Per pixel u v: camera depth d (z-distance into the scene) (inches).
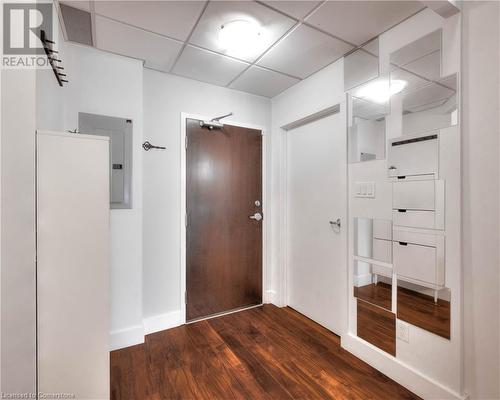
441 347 57.8
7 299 42.1
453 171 56.2
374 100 72.7
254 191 112.5
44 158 46.0
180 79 96.0
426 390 59.7
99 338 50.0
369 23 66.6
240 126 109.0
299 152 108.0
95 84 78.4
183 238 96.0
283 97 109.5
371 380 67.4
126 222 82.4
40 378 46.0
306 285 104.1
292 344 84.1
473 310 53.6
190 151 98.0
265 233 115.1
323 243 96.7
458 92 55.2
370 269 74.0
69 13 62.6
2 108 41.8
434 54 59.6
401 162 65.9
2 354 42.0
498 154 50.4
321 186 97.7
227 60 85.0
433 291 59.5
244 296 110.2
